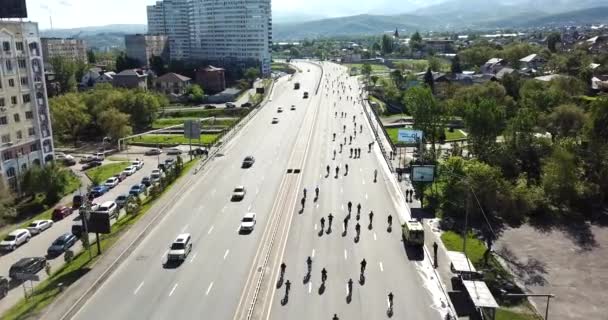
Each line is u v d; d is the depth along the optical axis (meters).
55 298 56.62
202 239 73.38
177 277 61.66
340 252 68.12
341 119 173.88
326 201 89.50
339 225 78.00
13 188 101.38
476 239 74.62
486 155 106.50
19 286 63.09
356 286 58.72
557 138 114.94
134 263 65.69
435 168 90.75
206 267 64.25
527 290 61.06
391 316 52.50
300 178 104.56
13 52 101.38
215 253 68.44
